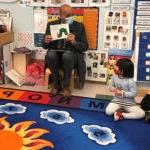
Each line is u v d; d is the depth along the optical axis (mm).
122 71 2516
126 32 3195
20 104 2764
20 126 2326
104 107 2738
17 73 3482
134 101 2619
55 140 2131
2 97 2926
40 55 3541
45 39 3016
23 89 3197
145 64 3023
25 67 3471
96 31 3277
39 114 2559
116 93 2568
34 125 2352
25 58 3434
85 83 3461
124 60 2572
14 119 2447
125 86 2533
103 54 3338
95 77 3439
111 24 3215
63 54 2918
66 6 3029
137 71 3051
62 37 2949
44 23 3406
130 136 2219
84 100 2896
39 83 3385
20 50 3410
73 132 2256
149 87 3141
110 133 2256
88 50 3365
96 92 3146
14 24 3525
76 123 2406
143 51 2990
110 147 2055
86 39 3137
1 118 2457
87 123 2412
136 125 2406
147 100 2576
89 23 3268
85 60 3408
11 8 3473
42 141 2109
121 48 3262
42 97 2955
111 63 3215
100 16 3223
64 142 2105
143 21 3100
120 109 2586
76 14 3277
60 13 3072
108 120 2480
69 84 3010
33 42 3525
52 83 3199
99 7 3193
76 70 3139
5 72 3365
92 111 2646
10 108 2664
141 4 3051
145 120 2475
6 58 3354
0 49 3271
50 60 2932
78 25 3104
